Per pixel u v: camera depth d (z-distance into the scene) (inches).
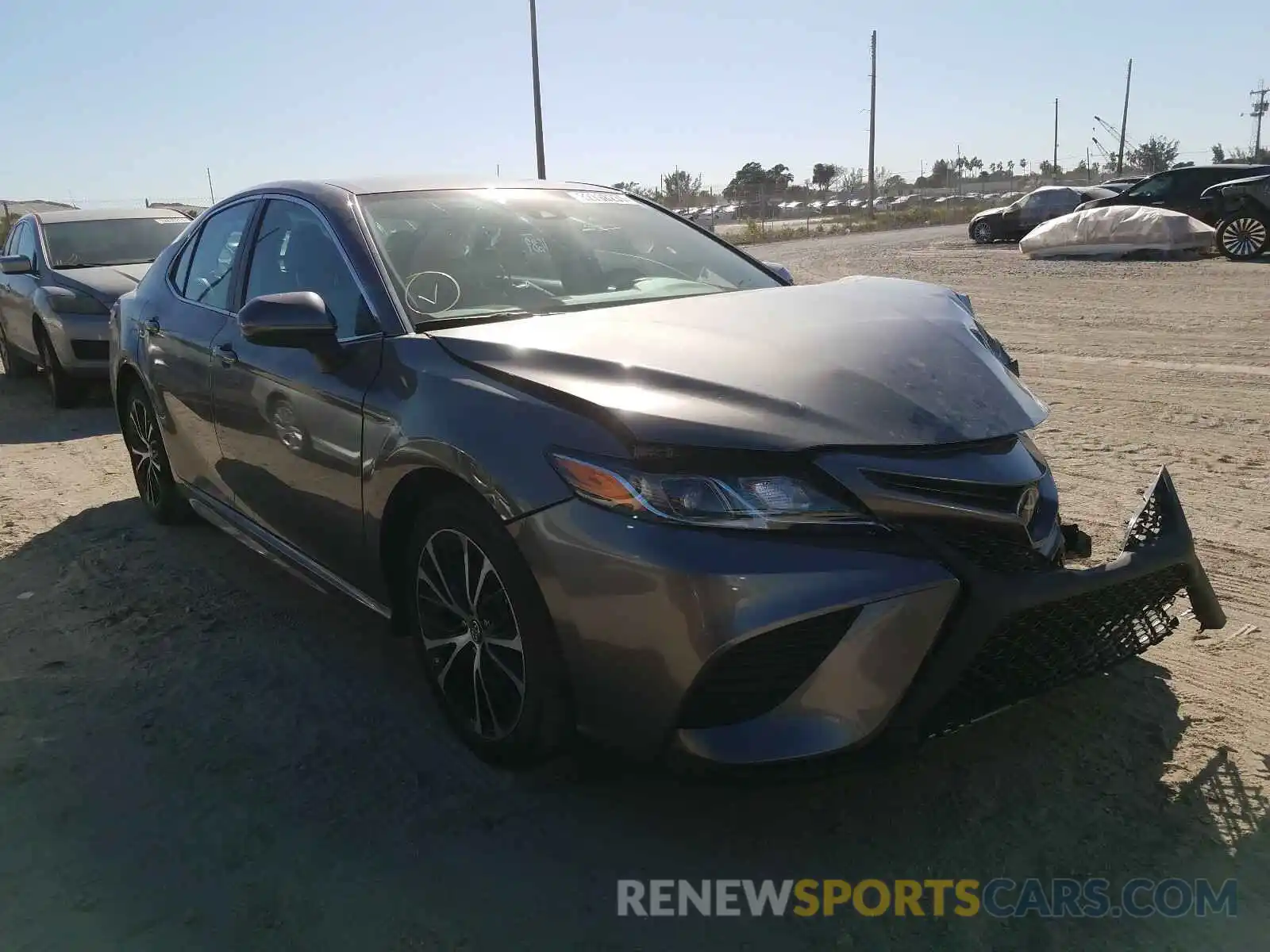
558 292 130.4
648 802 103.7
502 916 88.2
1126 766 105.5
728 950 83.8
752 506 85.4
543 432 93.8
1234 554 157.9
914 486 89.3
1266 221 602.9
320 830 100.5
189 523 194.5
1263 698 116.8
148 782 109.6
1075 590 89.3
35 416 307.3
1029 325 398.6
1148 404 258.2
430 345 110.1
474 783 107.5
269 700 126.6
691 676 84.8
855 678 85.0
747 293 126.2
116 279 309.0
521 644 97.7
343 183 142.6
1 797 107.7
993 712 93.4
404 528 115.7
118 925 88.4
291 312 114.3
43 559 178.7
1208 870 90.7
